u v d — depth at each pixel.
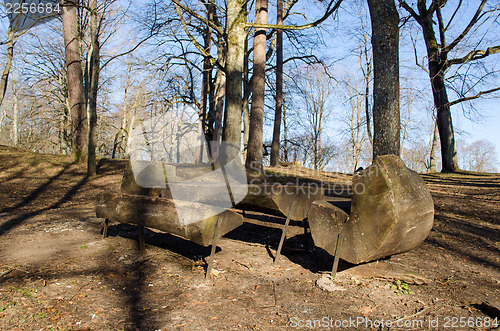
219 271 3.89
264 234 5.49
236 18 10.27
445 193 10.30
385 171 3.15
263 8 14.30
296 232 5.55
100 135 35.00
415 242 3.43
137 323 2.72
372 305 3.02
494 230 5.81
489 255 4.48
